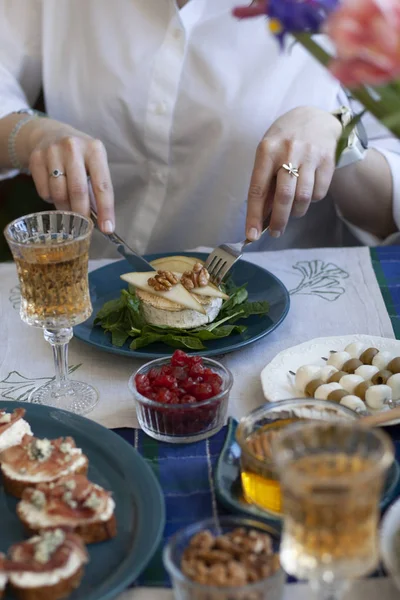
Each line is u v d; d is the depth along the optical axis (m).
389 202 1.94
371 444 0.71
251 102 1.91
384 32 0.59
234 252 1.42
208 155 1.95
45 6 1.95
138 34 1.91
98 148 1.52
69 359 1.31
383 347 1.21
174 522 0.90
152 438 1.07
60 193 1.50
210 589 0.71
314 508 0.66
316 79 1.92
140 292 1.36
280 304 1.39
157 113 1.93
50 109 2.02
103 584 0.78
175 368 1.11
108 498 0.88
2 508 0.93
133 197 2.07
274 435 0.92
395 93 0.69
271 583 0.72
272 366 1.18
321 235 2.19
